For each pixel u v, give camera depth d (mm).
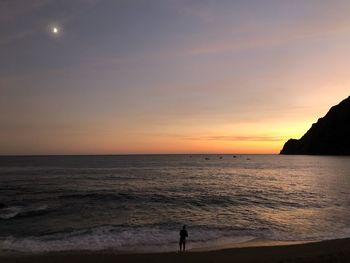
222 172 100750
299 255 20031
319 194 51031
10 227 28719
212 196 48156
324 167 121688
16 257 20156
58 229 27875
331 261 18000
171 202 42844
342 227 29047
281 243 23938
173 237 25281
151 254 20719
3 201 43000
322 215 34562
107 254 20812
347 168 114688
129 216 33781
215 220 31969
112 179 74062
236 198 46594
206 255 20469
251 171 106312
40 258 19891
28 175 84375
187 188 57750
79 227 28625
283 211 37062
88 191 52781
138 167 124750
